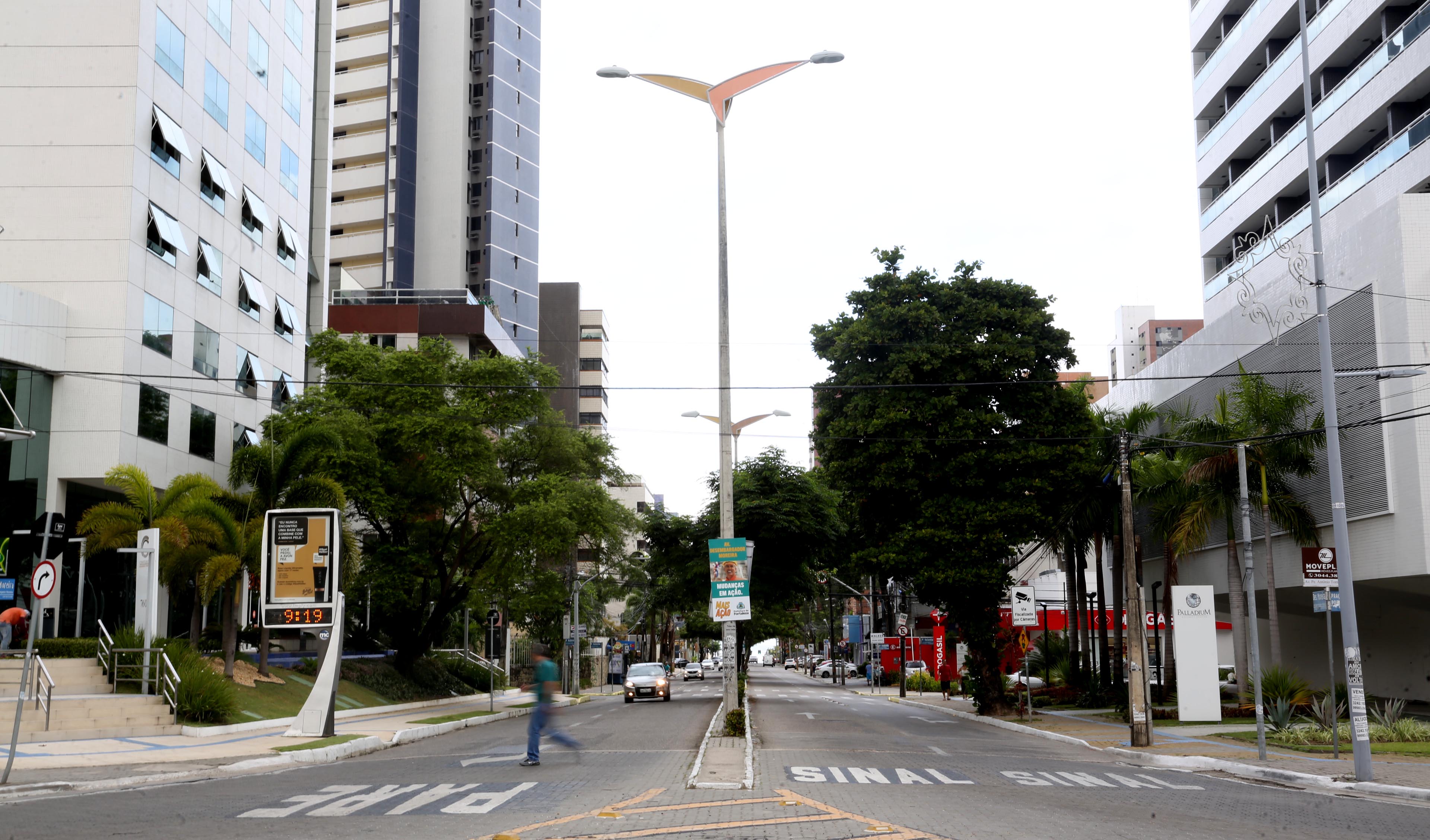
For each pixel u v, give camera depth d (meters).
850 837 10.29
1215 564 40.97
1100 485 35.12
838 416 34.53
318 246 60.22
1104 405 56.81
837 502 42.62
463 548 40.94
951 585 32.25
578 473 41.19
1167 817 12.31
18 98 33.47
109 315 32.69
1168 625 36.66
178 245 35.88
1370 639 38.28
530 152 93.00
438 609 42.84
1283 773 17.55
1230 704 34.62
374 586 37.16
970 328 32.50
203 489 29.41
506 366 38.47
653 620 90.44
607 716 33.19
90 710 22.69
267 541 24.50
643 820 11.43
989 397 32.62
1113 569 37.81
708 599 49.53
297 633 45.38
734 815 11.79
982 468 32.41
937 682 64.75
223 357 40.16
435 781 15.37
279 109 46.50
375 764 18.84
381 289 74.12
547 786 14.61
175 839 10.13
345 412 35.41
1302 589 35.44
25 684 15.23
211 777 16.48
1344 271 31.27
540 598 39.00
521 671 66.81
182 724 23.98
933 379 32.56
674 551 49.12
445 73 89.25
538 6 96.69
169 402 35.66
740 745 20.19
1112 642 57.41
